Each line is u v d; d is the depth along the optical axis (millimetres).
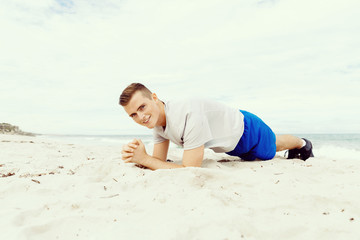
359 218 1645
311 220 1623
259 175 2516
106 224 1539
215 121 2852
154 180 2250
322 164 3180
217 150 3047
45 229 1483
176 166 2650
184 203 1813
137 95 2430
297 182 2330
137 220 1584
